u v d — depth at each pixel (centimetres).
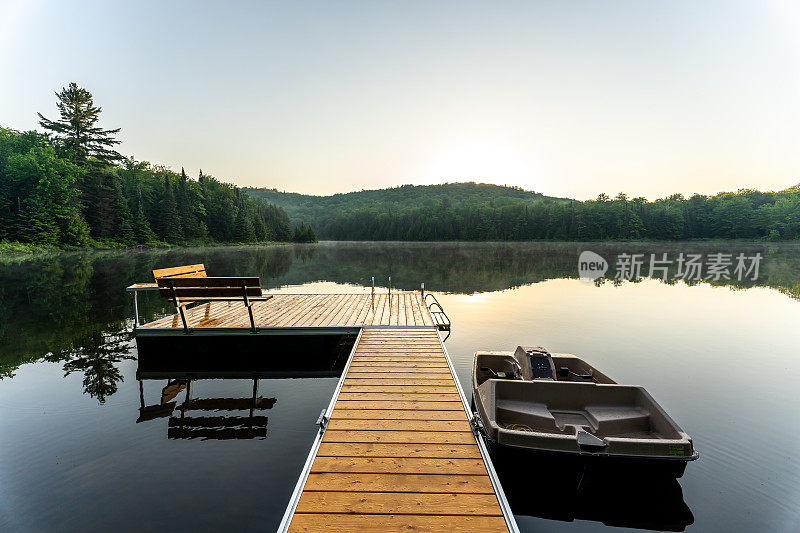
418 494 330
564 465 424
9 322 1188
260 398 667
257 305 1178
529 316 1366
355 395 539
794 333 1140
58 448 489
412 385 577
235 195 10738
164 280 841
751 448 527
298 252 6050
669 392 714
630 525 393
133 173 9150
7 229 4722
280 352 869
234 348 865
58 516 365
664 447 409
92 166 6425
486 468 368
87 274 2497
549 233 12256
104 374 772
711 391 719
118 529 348
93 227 5841
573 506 428
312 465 370
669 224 10975
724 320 1312
